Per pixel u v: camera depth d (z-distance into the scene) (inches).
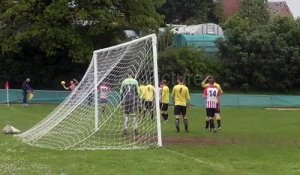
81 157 508.1
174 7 3157.0
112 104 807.1
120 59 745.0
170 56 1983.3
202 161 489.4
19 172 418.0
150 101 767.1
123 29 1881.2
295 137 713.6
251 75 2028.8
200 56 2049.7
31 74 1904.5
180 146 601.3
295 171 442.6
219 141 657.0
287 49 2010.3
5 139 657.0
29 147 584.1
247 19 2534.5
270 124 946.1
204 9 3144.7
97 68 802.2
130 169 441.4
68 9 1720.0
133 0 1844.2
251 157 519.2
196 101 1573.6
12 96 1614.2
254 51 2022.6
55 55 1852.9
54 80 1916.8
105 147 587.2
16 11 1726.1
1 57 1900.8
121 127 736.3
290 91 2038.6
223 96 1631.4
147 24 1847.9
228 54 2049.7
